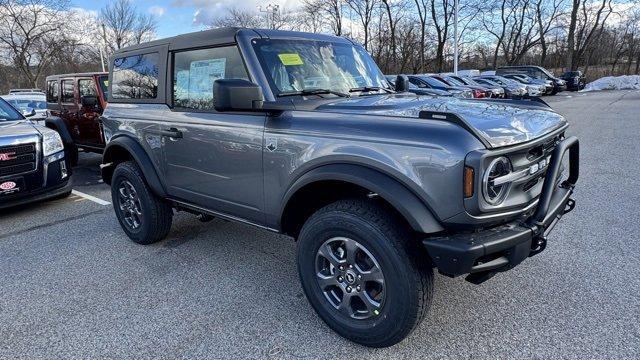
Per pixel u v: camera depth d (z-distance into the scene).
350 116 2.53
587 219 4.49
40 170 5.39
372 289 2.52
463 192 2.08
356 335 2.56
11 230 4.93
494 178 2.15
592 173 6.45
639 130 10.50
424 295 2.32
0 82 41.38
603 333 2.63
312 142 2.57
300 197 2.79
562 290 3.13
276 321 2.90
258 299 3.19
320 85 3.21
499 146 2.16
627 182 5.85
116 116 4.21
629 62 44.84
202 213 3.68
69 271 3.77
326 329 2.79
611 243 3.88
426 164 2.15
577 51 42.12
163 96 3.70
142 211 4.09
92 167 8.89
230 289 3.35
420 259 2.31
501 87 20.80
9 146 5.10
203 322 2.92
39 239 4.60
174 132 3.52
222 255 3.99
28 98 13.23
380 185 2.26
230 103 2.54
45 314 3.09
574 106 17.77
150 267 3.78
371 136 2.36
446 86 17.05
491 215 2.18
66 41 35.22
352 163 2.40
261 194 2.96
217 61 3.23
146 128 3.83
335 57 3.48
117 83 4.29
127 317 3.01
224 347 2.65
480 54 46.25
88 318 3.01
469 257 2.08
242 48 3.04
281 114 2.79
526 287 3.19
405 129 2.27
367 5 38.53
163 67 3.67
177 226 4.79
